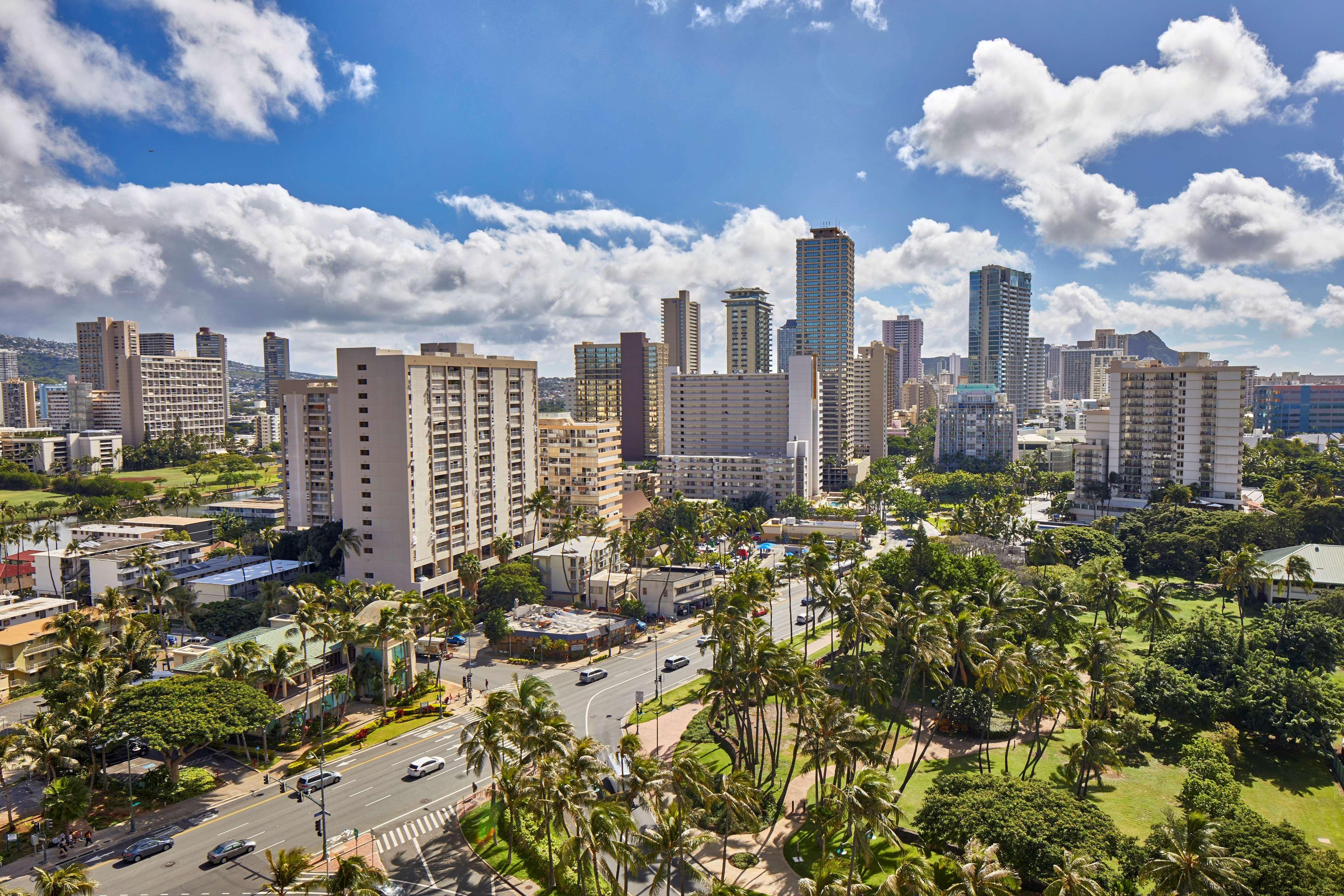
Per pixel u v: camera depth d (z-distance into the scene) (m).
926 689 127.38
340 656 123.75
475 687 133.62
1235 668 113.06
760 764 98.31
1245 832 70.88
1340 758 102.19
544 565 181.88
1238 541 195.62
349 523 175.25
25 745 88.00
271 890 66.69
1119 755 103.94
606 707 124.19
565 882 76.75
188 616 154.12
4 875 81.00
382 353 170.62
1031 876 71.25
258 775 102.75
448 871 81.75
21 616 151.88
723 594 128.00
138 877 80.62
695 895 76.62
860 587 111.56
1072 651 145.88
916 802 93.94
